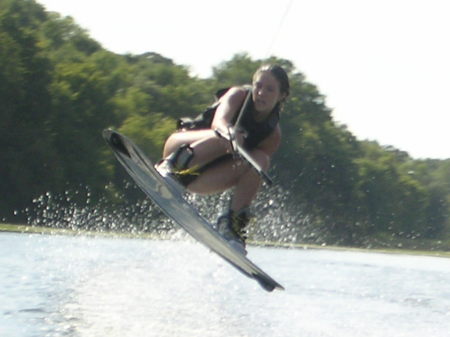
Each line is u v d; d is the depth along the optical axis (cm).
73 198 8375
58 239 3378
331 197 12169
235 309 1664
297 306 1789
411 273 3322
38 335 1302
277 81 1008
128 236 4425
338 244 12369
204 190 1030
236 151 943
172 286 1920
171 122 9969
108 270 2147
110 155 8738
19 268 2045
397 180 13838
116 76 10388
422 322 1720
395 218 13750
